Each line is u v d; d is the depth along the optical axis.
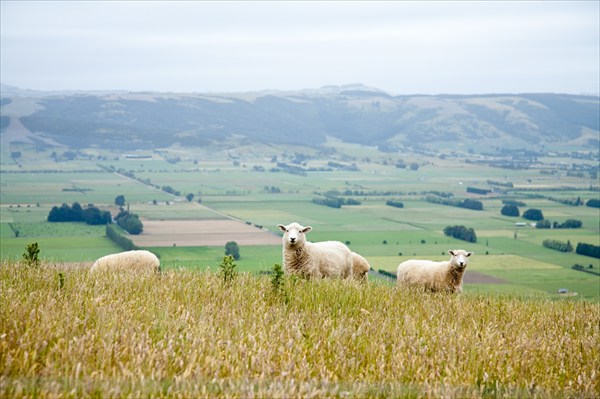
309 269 19.39
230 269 15.55
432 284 21.36
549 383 9.17
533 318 14.06
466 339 10.65
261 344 8.99
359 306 13.30
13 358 7.60
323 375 8.23
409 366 9.10
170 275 15.14
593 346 11.42
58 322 9.20
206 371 7.98
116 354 8.12
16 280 13.16
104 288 12.81
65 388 6.96
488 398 8.29
